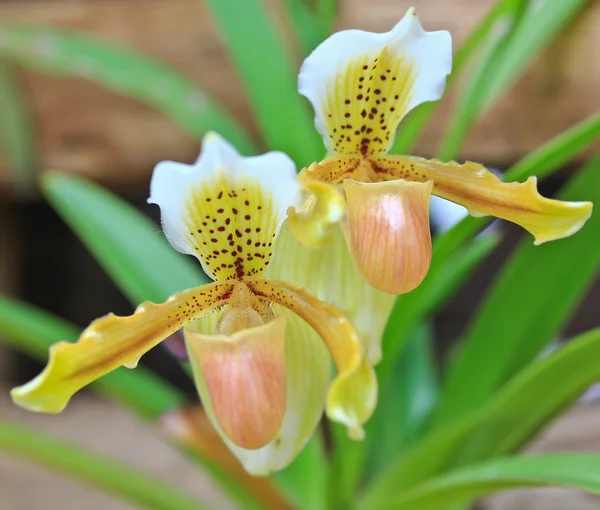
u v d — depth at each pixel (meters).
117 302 0.82
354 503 0.52
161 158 0.69
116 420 0.69
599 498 0.58
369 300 0.46
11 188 0.70
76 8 0.69
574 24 0.60
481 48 0.52
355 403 0.43
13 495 0.61
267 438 0.43
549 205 0.44
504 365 0.50
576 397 0.47
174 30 0.68
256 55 0.53
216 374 0.43
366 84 0.44
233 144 0.55
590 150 0.63
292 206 0.42
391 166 0.45
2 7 0.69
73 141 0.69
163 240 0.54
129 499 0.52
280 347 0.43
